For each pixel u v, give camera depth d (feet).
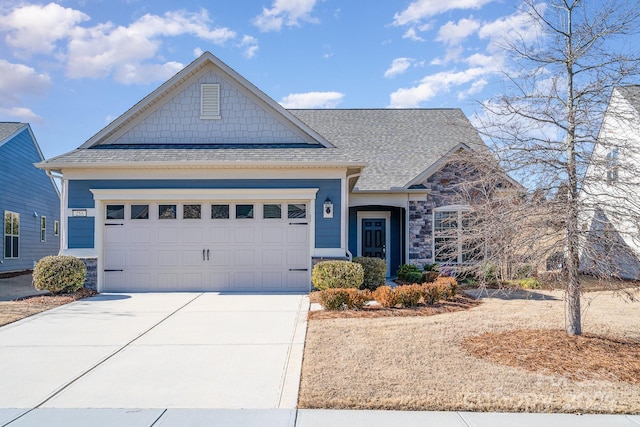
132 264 40.34
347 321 26.96
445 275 41.42
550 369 18.43
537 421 14.23
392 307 31.24
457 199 37.70
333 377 17.66
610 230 20.30
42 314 30.45
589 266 20.74
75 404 15.67
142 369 19.24
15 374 18.67
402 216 52.90
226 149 42.11
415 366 18.85
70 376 18.42
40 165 38.32
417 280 44.21
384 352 20.72
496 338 22.75
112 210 40.55
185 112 44.06
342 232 39.78
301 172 40.06
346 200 40.83
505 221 20.84
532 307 31.50
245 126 43.98
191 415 14.76
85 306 33.14
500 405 15.15
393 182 50.11
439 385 16.84
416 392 16.21
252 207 40.70
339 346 21.72
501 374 17.89
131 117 43.55
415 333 23.95
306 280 40.34
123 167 39.29
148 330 25.93
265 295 37.96
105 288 40.11
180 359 20.57
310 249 39.99
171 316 29.66
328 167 39.73
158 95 43.34
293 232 40.60
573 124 21.33
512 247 20.49
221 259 40.47
